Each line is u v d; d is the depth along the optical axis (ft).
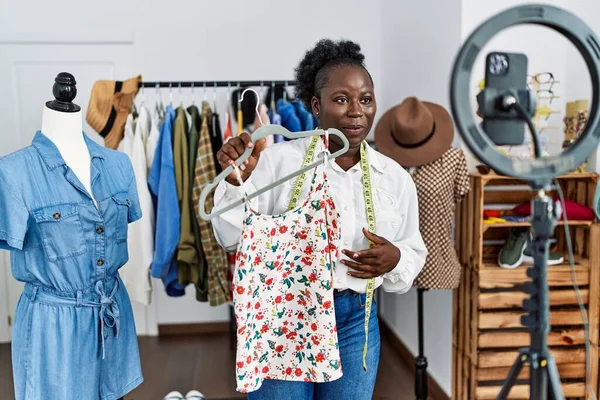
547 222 2.43
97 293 4.33
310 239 3.63
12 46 10.30
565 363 6.61
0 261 10.54
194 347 10.49
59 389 4.10
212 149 7.43
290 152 4.07
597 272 6.47
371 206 3.99
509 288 6.48
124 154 4.85
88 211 4.26
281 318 3.80
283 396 3.89
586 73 6.81
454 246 7.34
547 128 7.36
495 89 2.35
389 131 6.90
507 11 2.22
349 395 4.02
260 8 10.78
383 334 11.13
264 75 10.91
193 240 7.11
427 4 8.25
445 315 7.73
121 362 4.60
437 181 6.38
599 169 6.81
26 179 4.04
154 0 10.53
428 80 8.26
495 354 6.56
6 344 10.64
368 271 3.77
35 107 10.48
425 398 7.15
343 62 3.89
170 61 10.68
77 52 10.47
